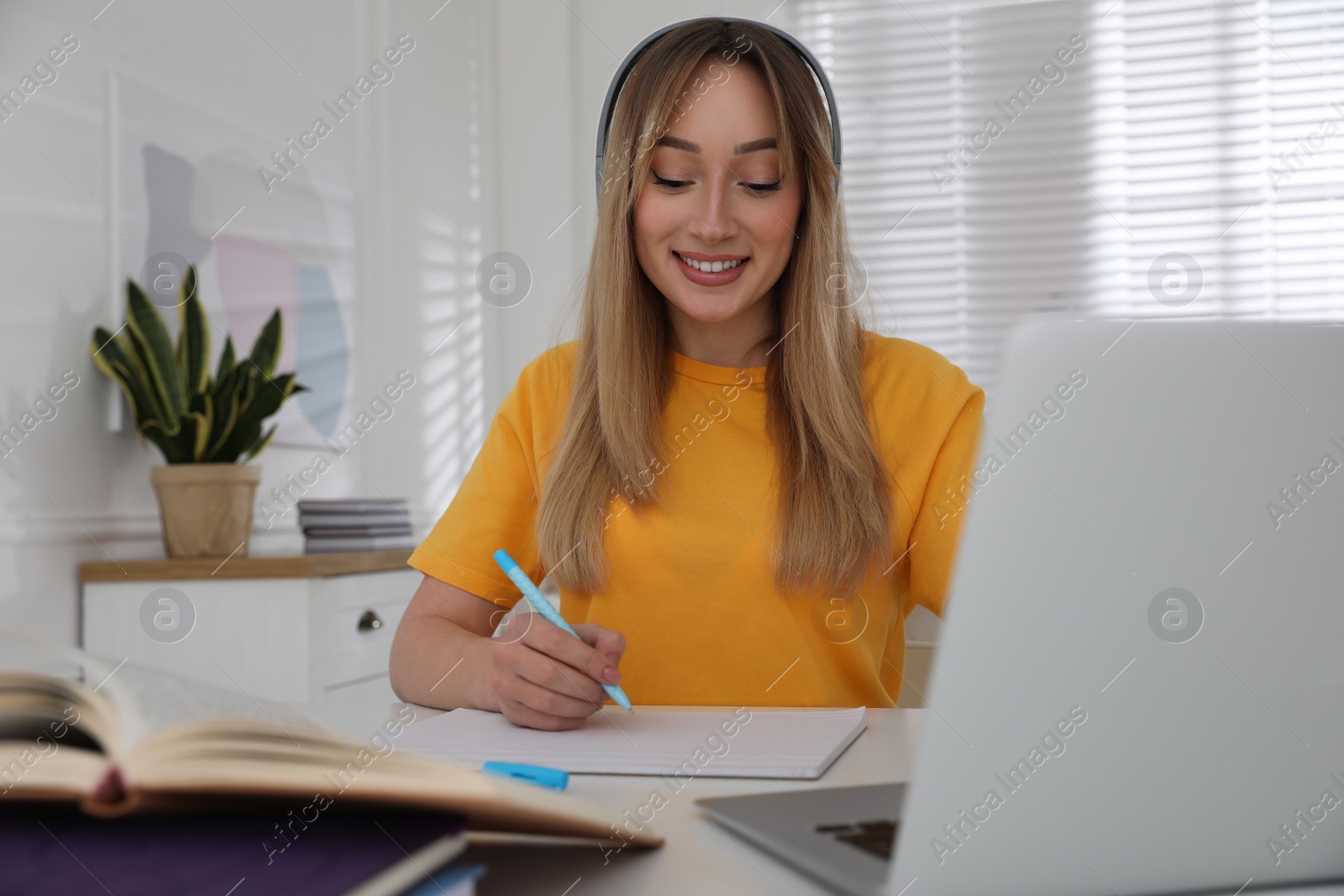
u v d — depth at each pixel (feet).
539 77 10.48
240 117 7.03
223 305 6.75
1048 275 9.96
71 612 5.52
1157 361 1.21
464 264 9.95
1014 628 1.19
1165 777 1.19
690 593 3.23
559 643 2.25
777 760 1.86
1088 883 1.19
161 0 6.29
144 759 1.07
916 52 10.15
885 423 3.42
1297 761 1.20
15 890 0.99
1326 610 1.20
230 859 1.07
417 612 3.31
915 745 2.11
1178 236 9.84
